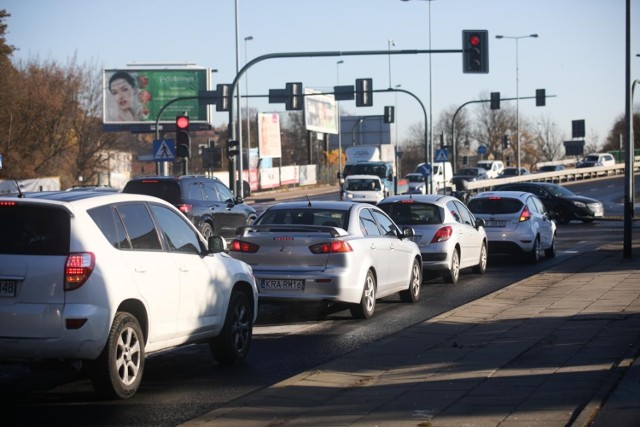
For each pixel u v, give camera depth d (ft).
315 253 44.27
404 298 54.24
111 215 28.99
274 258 44.55
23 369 34.32
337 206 48.26
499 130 381.19
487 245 73.97
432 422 24.94
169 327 30.66
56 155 211.00
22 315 26.37
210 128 252.42
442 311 50.47
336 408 26.99
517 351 35.76
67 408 27.89
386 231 51.55
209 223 83.41
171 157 109.29
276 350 38.47
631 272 64.59
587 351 35.27
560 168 285.64
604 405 26.30
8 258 26.76
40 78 210.79
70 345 26.45
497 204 78.23
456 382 30.27
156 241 30.96
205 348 39.24
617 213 157.28
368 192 170.40
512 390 28.76
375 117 293.84
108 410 27.63
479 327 42.16
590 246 94.94
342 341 40.60
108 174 234.99
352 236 46.06
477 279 66.64
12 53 197.16
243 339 36.09
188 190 81.92
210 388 30.99
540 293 54.29
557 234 112.88
